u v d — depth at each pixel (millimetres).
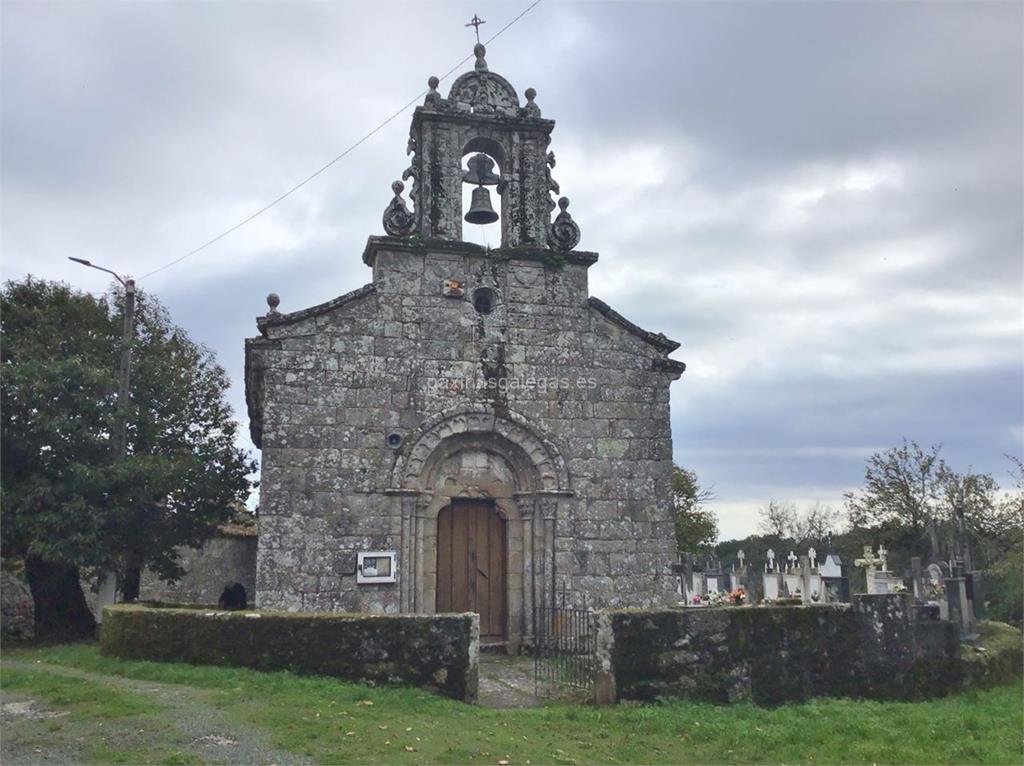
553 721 11508
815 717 12289
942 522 43656
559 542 18438
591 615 14547
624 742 10734
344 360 18266
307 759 9094
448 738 10180
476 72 20469
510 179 20234
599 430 19188
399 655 12570
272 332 18062
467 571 18500
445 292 19062
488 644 18016
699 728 11328
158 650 13664
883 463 46969
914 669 14484
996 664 16281
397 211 19203
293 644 12820
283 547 17203
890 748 10820
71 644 18641
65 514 18719
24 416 19266
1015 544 38531
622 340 19719
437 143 19844
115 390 20594
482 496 18766
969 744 11086
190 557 27703
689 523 52094
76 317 22016
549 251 19750
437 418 18422
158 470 20031
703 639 13086
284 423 17719
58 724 10227
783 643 13547
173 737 9672
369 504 17766
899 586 26688
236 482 23328
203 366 24906
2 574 22359
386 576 17469
